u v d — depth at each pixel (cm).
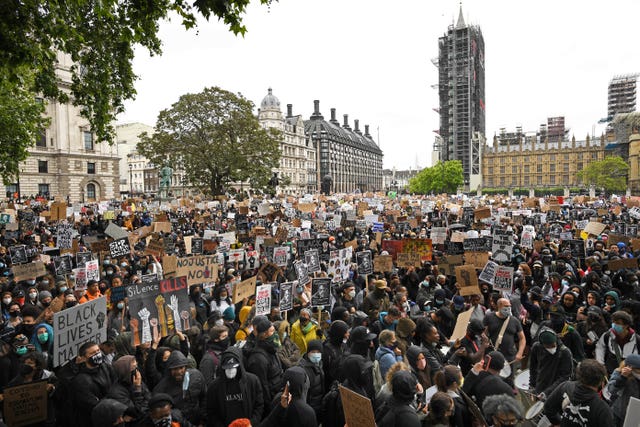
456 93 13350
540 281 1241
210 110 5066
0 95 2061
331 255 1209
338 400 584
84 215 3173
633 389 538
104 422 493
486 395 539
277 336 671
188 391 582
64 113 6912
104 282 1112
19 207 3950
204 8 859
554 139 16275
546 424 546
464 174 13650
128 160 15025
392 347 651
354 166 18588
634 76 14562
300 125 14288
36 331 747
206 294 1112
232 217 3000
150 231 2081
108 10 1121
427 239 1365
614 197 4834
